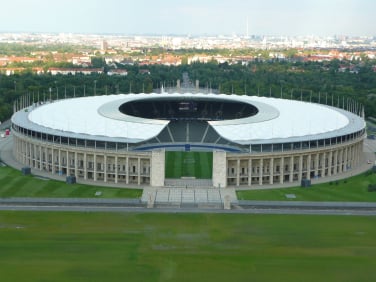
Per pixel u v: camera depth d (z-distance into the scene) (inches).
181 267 7568.9
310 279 7293.3
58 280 7135.8
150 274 7347.4
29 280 7121.1
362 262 7824.8
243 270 7514.8
